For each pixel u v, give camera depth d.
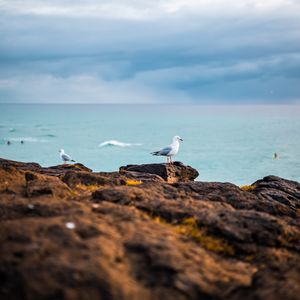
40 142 163.75
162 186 16.06
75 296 7.70
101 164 111.75
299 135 197.88
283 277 8.86
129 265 8.80
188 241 10.70
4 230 9.19
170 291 8.36
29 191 13.81
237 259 10.48
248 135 199.75
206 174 93.12
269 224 11.67
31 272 7.93
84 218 10.55
